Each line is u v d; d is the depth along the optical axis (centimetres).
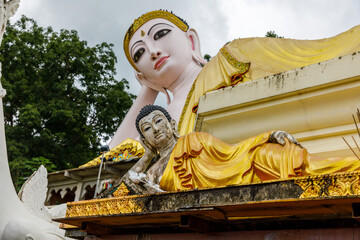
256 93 700
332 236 436
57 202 1316
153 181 611
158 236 567
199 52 1323
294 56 884
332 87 635
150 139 640
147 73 1286
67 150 2053
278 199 406
